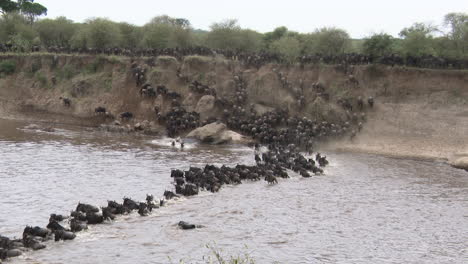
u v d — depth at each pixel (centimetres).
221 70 12269
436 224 5203
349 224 5128
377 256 4306
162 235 4656
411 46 12125
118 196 5900
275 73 11912
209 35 14875
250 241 4575
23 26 16362
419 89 10981
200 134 10069
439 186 6856
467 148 9325
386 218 5356
